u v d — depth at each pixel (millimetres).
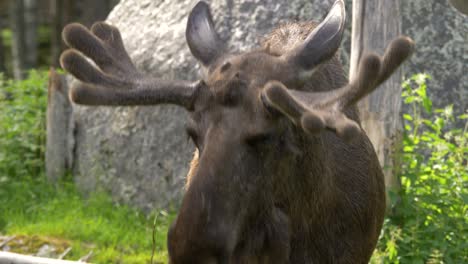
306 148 8109
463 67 16625
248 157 7426
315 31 8172
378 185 9812
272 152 7605
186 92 7781
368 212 9352
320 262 8812
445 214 12922
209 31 8656
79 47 8305
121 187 17625
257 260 7887
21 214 16828
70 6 34469
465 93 16531
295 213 8258
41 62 40500
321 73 9125
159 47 17000
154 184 17094
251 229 7656
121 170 17656
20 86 20203
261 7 16016
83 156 18438
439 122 13797
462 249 12828
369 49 13062
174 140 16750
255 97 7535
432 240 12727
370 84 7367
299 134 7965
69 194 18047
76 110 18625
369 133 13062
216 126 7457
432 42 16625
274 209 7922
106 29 8562
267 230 7840
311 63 7988
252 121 7457
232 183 7305
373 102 13016
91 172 18156
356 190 9172
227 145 7359
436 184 13125
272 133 7520
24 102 19578
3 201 17391
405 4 16625
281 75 7832
